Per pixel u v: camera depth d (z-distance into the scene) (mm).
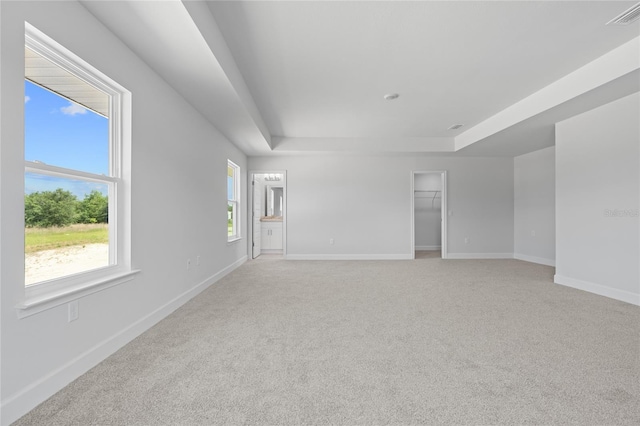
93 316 1935
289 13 2365
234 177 6133
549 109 3789
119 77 2193
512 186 6949
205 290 3969
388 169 6887
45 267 1717
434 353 2135
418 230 8633
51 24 1614
